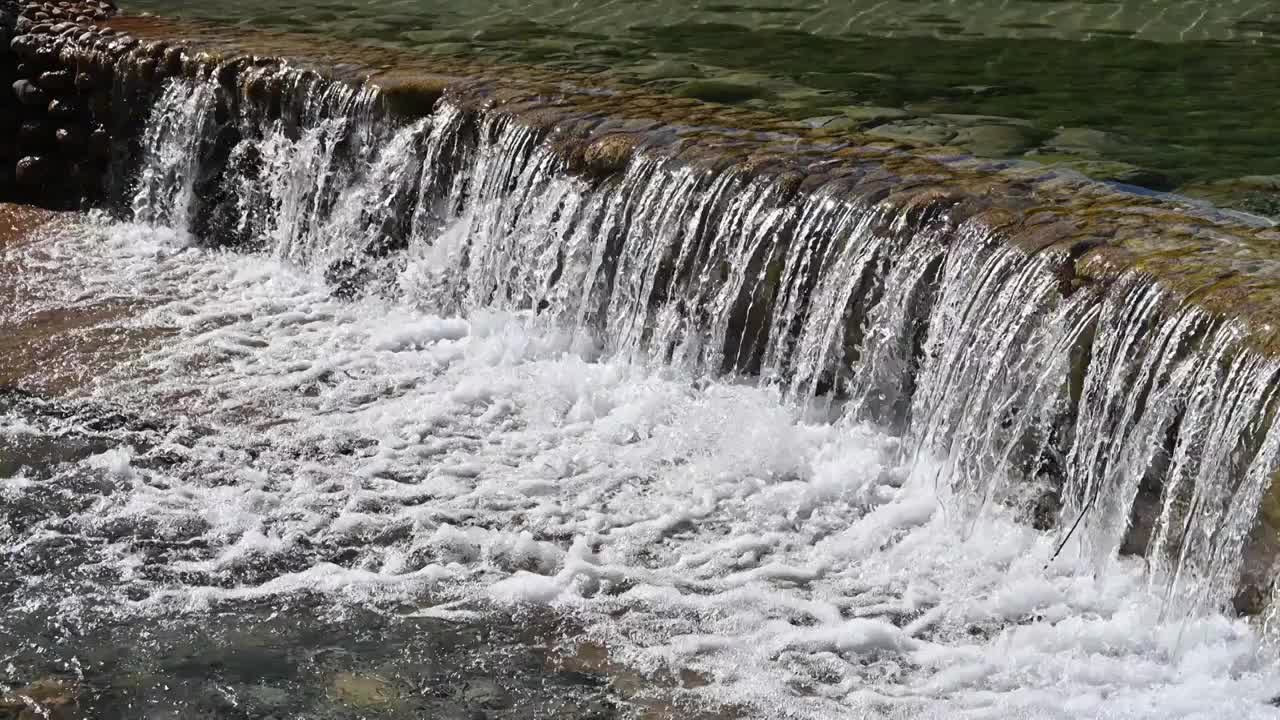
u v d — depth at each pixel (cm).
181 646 513
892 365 613
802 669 498
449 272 777
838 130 749
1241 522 484
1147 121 774
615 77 861
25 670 500
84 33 912
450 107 780
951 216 605
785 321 648
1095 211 606
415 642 516
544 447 642
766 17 1027
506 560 562
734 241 661
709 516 588
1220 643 487
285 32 955
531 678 496
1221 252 553
